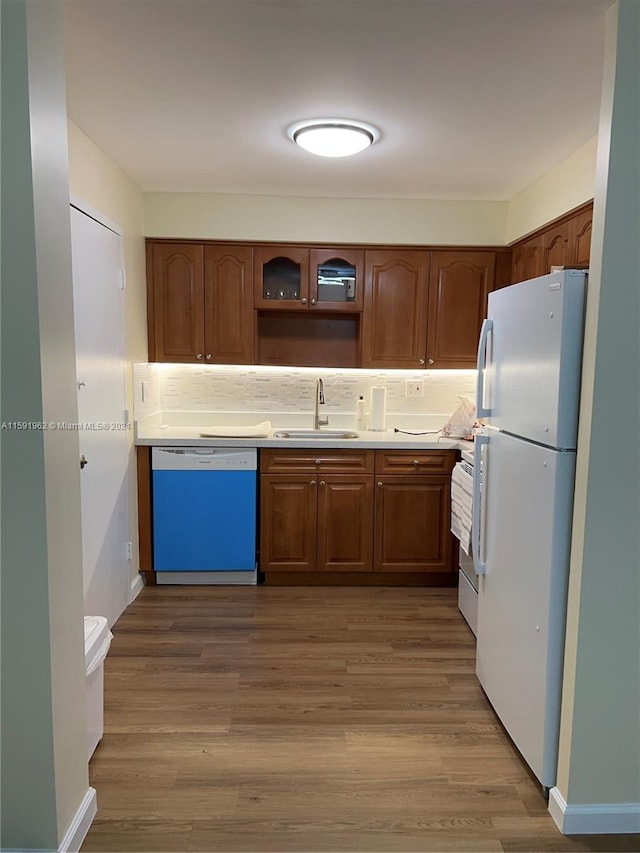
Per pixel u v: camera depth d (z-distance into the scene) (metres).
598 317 1.61
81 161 2.62
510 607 2.11
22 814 1.55
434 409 4.12
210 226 3.67
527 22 1.73
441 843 1.70
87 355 2.69
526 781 1.96
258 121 2.49
